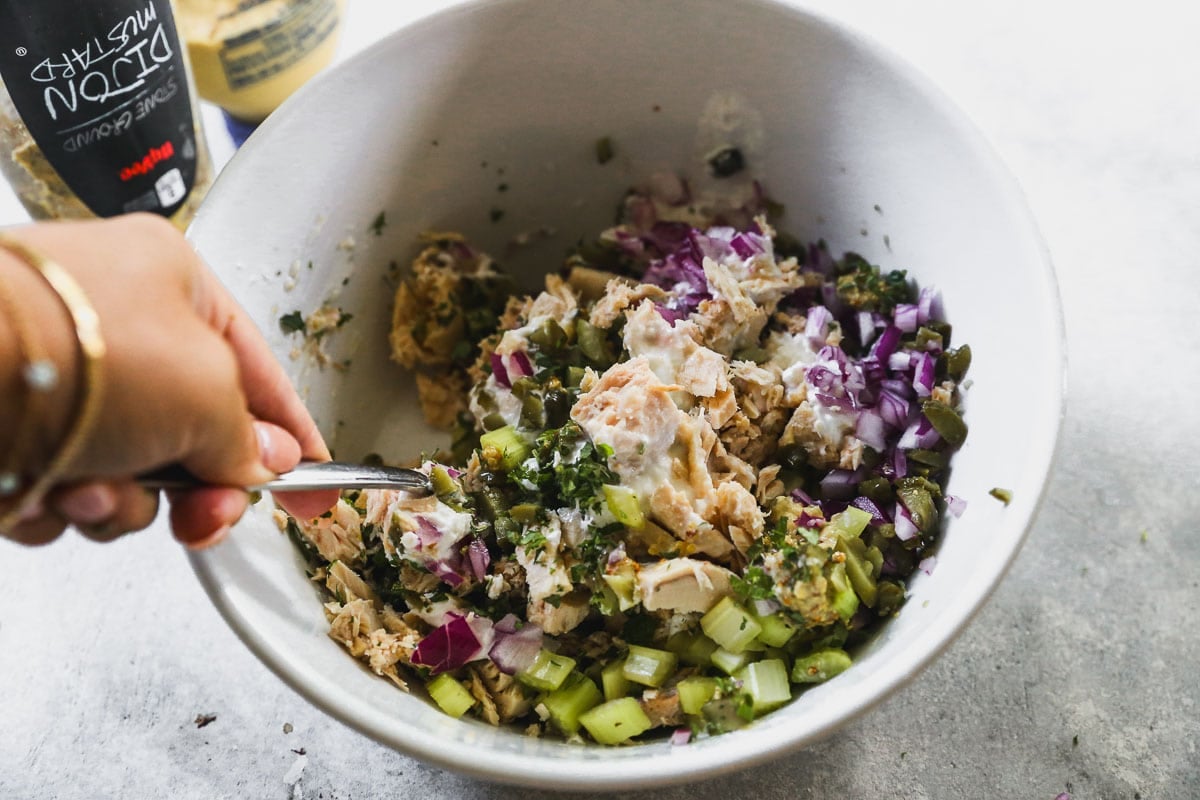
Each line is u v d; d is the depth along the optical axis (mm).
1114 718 370
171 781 365
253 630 301
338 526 358
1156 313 445
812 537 338
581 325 390
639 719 331
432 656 340
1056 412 313
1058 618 388
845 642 342
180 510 272
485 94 403
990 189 349
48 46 352
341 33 467
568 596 345
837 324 388
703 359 368
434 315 426
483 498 359
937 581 329
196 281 269
